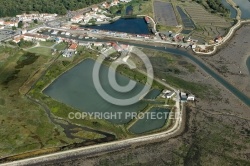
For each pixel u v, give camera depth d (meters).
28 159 175.88
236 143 193.00
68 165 173.25
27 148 183.00
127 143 189.50
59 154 180.00
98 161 176.50
